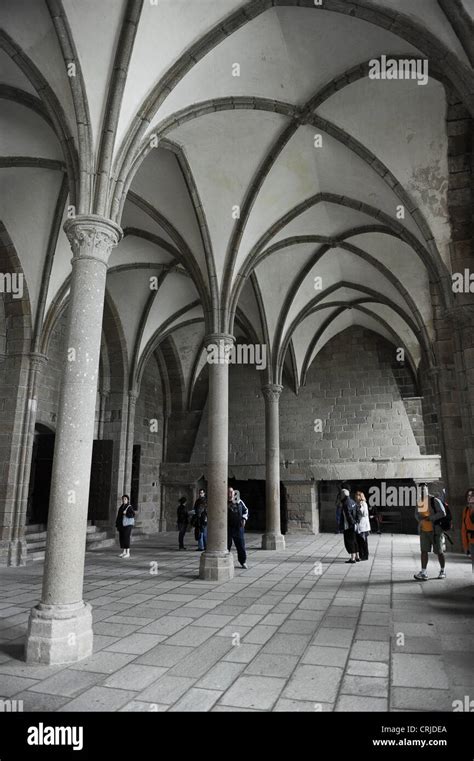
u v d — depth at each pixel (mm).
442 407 12867
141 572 10812
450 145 9523
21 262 12648
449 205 9789
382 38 8008
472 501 8023
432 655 5293
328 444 20547
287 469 20500
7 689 4473
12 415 12602
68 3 6613
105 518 16812
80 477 5824
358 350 21281
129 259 15023
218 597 8273
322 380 21438
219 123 9820
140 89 7375
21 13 6875
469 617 6828
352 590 8812
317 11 7777
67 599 5488
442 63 6961
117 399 17812
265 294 15711
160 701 4195
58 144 9930
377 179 10992
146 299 17250
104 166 6750
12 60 7742
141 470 20125
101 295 6430
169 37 7359
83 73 6828
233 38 8008
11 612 7215
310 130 10258
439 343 13031
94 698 4270
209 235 11203
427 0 6633
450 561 11719
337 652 5434
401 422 19953
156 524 21062
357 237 14180
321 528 21469
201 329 21078
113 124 6859
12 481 12320
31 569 11312
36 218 12109
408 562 12070
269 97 9398
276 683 4578
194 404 22531
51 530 5664
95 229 6469
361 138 9930
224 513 10266
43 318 13086
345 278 16906
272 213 11977
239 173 10820
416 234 11273
